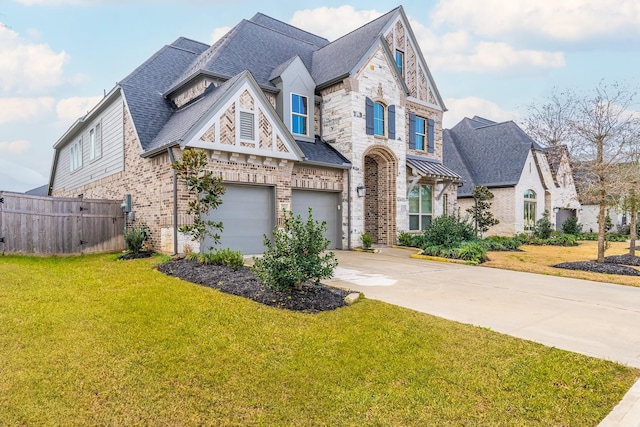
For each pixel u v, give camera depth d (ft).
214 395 11.39
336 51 56.70
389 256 43.70
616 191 37.17
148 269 28.48
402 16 59.98
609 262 38.81
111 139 48.93
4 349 13.52
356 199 49.60
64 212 38.99
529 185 81.71
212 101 35.94
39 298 19.53
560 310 20.85
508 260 40.73
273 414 10.66
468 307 21.17
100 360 13.00
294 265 20.71
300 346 14.83
